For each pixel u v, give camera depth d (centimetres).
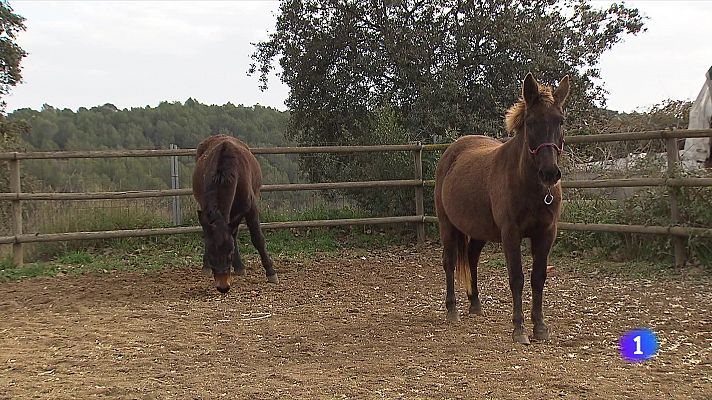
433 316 583
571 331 509
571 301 617
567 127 1440
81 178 1083
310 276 800
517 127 469
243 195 720
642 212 775
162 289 735
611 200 852
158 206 1000
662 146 1015
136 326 567
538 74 1741
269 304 654
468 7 1714
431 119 1620
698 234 691
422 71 1708
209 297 691
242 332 540
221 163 680
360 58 1697
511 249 477
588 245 845
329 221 971
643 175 820
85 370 435
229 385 395
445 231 583
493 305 618
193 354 473
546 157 430
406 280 765
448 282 576
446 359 439
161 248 957
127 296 703
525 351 452
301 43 1808
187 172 1018
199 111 3200
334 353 468
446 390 373
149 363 450
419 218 996
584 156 1002
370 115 1636
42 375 425
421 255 930
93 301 680
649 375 389
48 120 3058
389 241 1023
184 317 600
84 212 964
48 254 933
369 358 450
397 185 986
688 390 361
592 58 1855
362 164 1104
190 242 971
